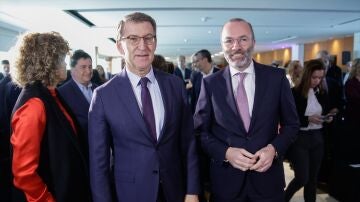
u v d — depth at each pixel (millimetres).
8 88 2229
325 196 3121
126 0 4973
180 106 1350
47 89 1210
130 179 1240
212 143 1500
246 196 1496
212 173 1590
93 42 11383
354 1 5254
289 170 3830
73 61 2148
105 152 1263
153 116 1272
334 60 4227
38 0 4828
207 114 1569
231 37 1446
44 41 1200
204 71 3598
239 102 1507
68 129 1201
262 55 18750
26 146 1080
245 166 1344
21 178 1071
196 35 10039
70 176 1176
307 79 2371
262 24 7848
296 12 6180
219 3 5293
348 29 8805
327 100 2559
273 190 1492
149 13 6172
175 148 1331
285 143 1441
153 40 1249
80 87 2209
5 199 1802
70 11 6031
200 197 1740
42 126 1132
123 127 1236
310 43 13258
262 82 1497
